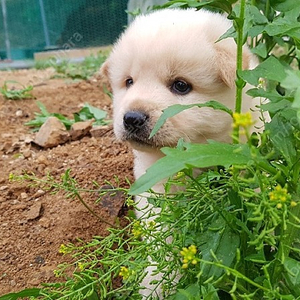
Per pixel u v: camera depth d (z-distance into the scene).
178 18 0.24
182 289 0.15
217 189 0.17
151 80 0.23
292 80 0.12
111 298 0.22
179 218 0.17
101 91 0.50
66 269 0.23
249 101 0.24
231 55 0.23
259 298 0.15
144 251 0.17
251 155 0.13
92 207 0.26
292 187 0.15
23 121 0.42
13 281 0.23
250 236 0.15
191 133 0.22
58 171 0.29
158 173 0.13
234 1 0.20
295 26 0.17
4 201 0.27
